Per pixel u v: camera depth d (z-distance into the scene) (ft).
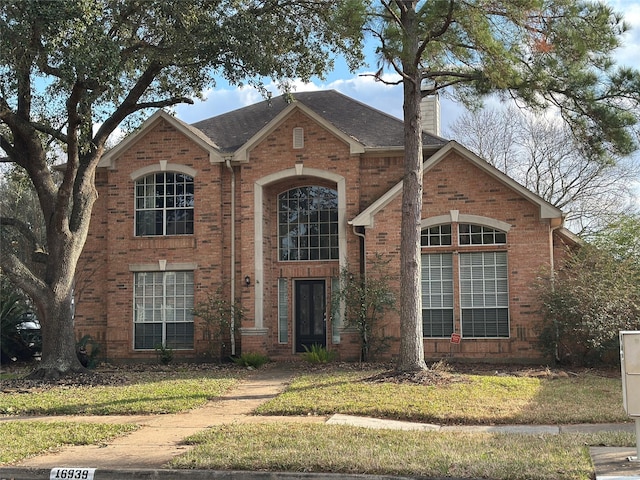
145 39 56.24
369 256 64.75
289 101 66.08
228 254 70.54
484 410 37.35
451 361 62.85
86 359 66.69
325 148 69.10
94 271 72.95
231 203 71.00
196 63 55.98
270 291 71.36
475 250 64.03
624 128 49.98
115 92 51.88
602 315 54.80
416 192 49.60
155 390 47.16
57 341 56.13
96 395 45.91
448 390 42.57
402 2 49.37
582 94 49.52
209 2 52.42
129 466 27.25
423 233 65.41
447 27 46.52
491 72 47.19
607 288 56.44
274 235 72.18
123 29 52.19
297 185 72.13
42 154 58.39
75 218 59.31
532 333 61.52
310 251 71.41
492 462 25.40
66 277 57.47
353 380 47.52
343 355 65.05
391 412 37.37
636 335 25.93
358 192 68.03
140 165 72.59
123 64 51.16
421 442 29.40
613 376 52.31
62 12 44.75
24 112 55.67
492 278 63.62
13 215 108.88
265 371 59.77
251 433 31.94
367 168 69.10
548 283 60.23
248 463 26.40
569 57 47.80
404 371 47.65
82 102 52.54
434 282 64.80
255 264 69.15
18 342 77.30
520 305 62.18
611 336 54.80
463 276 64.28
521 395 41.60
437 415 36.40
